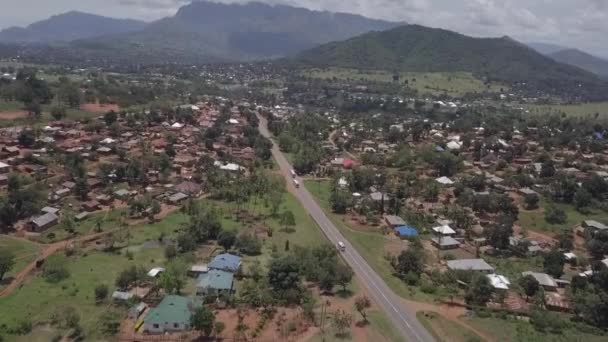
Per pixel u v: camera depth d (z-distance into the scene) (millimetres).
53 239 138250
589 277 126125
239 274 120375
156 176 199875
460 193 195000
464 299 115125
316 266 124000
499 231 150500
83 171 187625
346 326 100125
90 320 96812
